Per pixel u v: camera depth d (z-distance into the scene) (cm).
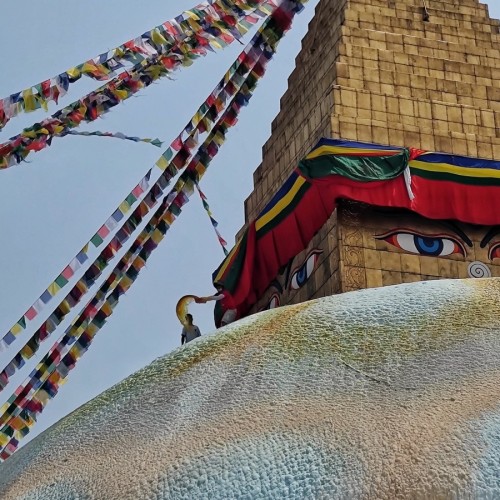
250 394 1040
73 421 1130
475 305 1088
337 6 2450
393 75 2344
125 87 1519
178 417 1048
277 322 1153
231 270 2214
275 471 923
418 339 1052
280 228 2192
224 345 1144
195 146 1670
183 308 1689
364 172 2114
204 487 927
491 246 2178
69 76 1431
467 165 2181
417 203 2127
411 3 2469
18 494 1022
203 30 1498
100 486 977
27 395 1884
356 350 1058
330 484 896
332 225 2111
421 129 2289
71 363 1864
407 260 2119
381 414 959
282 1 1527
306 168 2142
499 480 864
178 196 1730
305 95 2423
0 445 1892
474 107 2359
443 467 883
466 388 969
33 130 1490
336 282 2061
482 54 2444
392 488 878
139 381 1148
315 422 968
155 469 970
